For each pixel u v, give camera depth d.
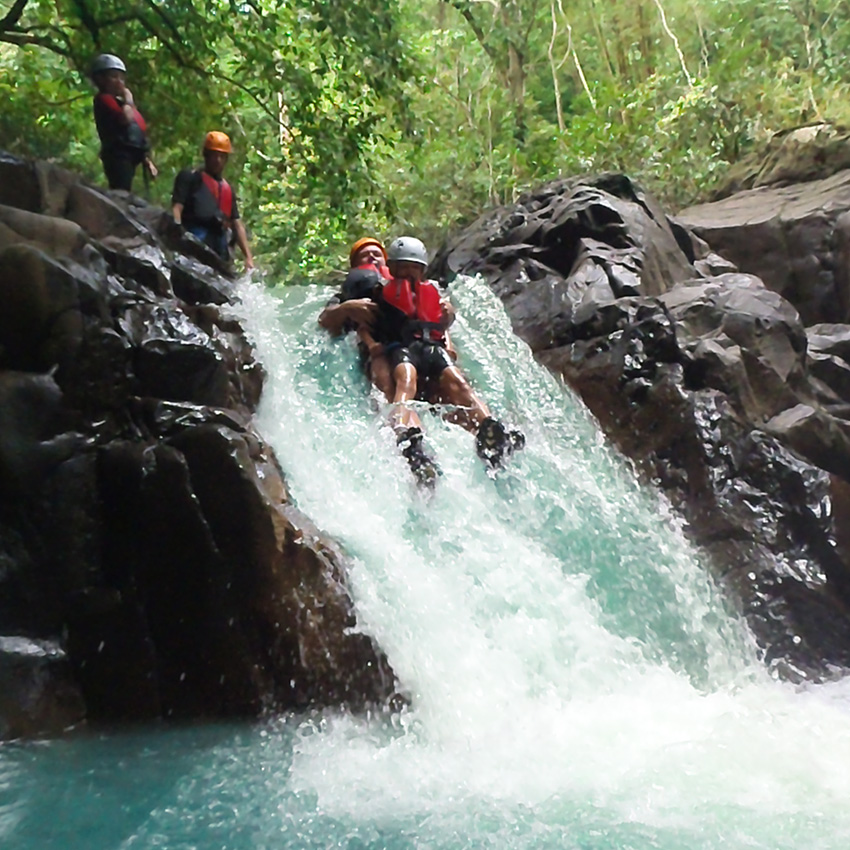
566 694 5.28
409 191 17.44
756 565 6.81
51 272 5.25
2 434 4.95
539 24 21.12
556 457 7.08
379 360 7.11
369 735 4.64
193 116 14.09
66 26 13.60
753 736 4.68
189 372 5.54
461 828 3.57
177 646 4.87
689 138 15.62
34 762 4.21
